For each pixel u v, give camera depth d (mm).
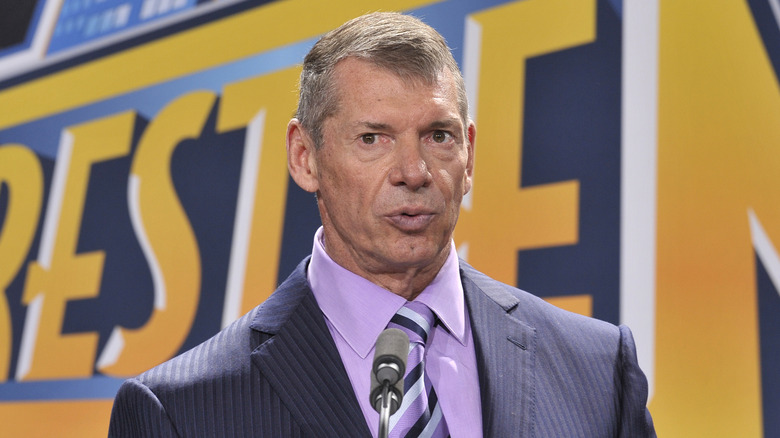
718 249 4398
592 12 5070
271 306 2623
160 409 2348
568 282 4715
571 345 2623
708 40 4707
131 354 6133
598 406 2486
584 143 4883
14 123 7320
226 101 6332
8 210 7094
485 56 5348
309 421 2340
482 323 2588
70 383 6312
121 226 6504
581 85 4988
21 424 6406
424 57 2418
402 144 2385
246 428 2338
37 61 7371
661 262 4508
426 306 2562
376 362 1956
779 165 4375
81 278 6559
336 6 6035
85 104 7027
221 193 6113
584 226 4758
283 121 6020
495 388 2410
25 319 6703
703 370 4289
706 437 4211
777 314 4203
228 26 6520
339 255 2600
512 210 4992
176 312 6031
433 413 2359
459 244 5074
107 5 7246
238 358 2471
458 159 2451
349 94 2434
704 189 4504
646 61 4836
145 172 6527
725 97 4582
